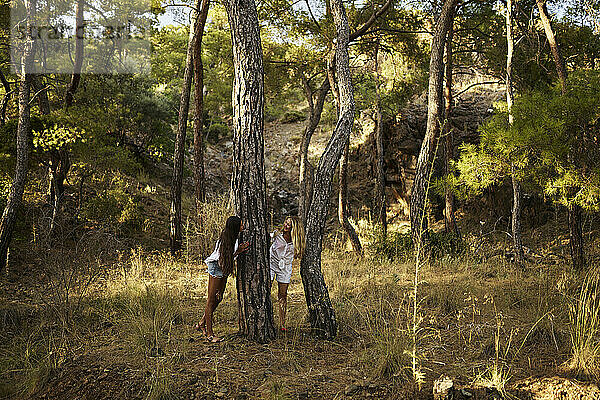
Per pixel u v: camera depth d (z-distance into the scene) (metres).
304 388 3.85
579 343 4.25
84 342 4.98
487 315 5.89
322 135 24.95
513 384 3.80
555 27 12.60
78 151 11.72
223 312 6.39
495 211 16.61
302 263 5.50
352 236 13.95
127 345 4.75
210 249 11.71
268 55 15.94
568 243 13.19
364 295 7.07
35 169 11.70
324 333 5.27
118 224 12.32
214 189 21.41
